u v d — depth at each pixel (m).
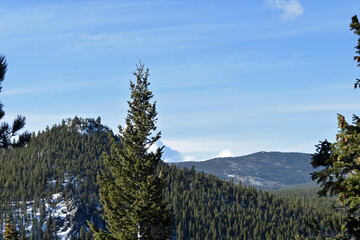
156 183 28.58
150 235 28.48
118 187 29.34
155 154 30.55
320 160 11.02
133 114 31.12
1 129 16.25
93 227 28.16
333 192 9.49
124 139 30.94
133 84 31.80
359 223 9.38
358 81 9.97
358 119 9.73
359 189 8.98
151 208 27.91
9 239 29.59
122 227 28.52
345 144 9.40
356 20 9.96
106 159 30.47
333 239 9.58
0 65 16.44
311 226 9.96
